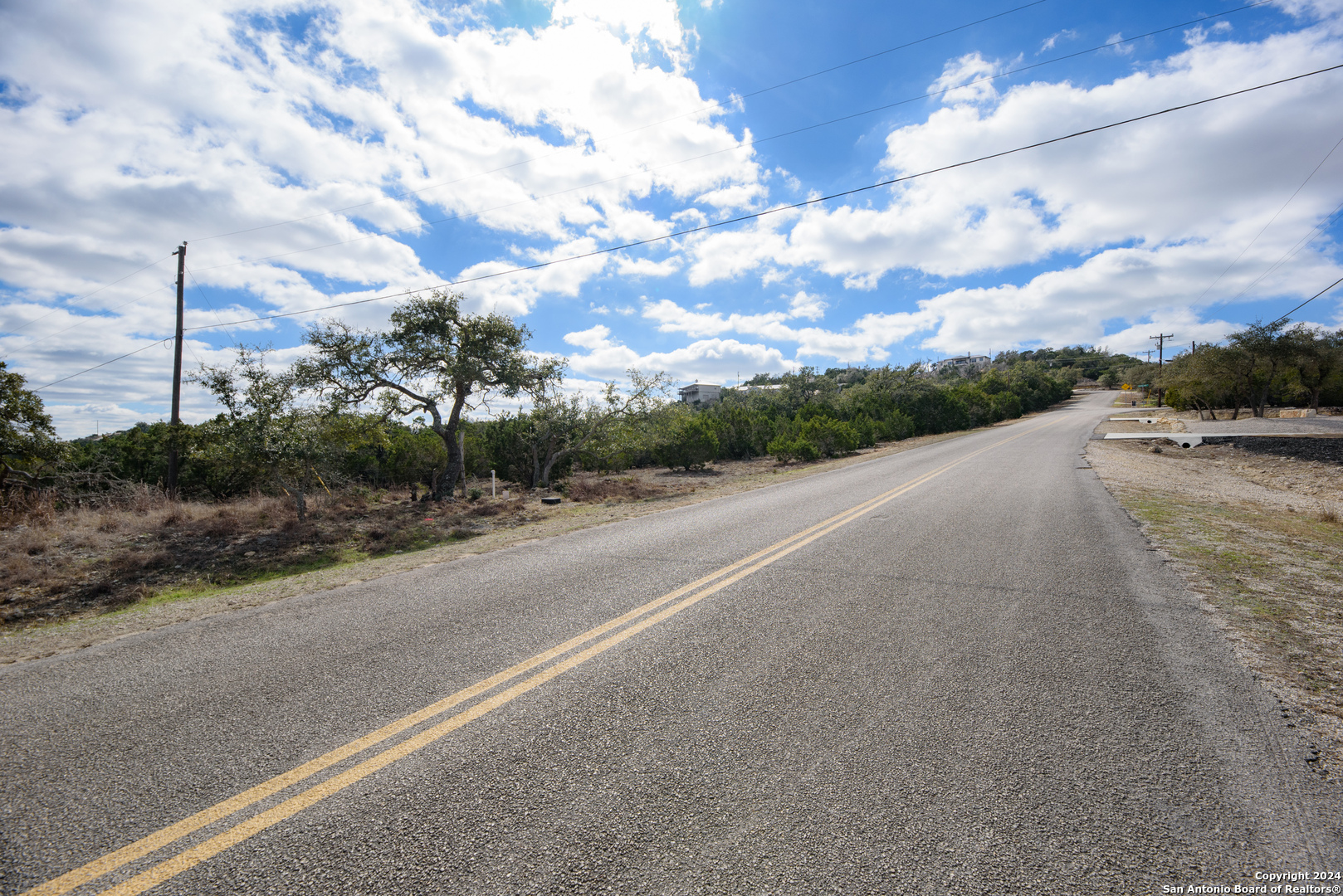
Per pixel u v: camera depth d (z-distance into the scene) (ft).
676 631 13.12
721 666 11.10
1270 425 96.48
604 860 6.05
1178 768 7.52
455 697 9.97
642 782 7.39
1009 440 90.12
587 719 9.07
